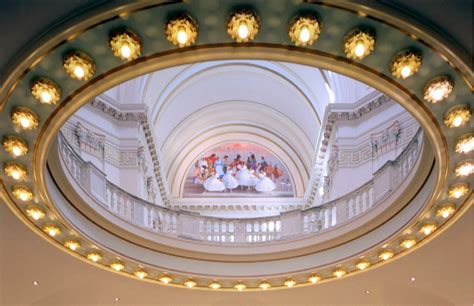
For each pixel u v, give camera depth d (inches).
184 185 943.0
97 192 429.4
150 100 730.8
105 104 597.9
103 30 205.3
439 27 205.0
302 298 477.1
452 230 353.4
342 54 219.9
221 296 472.7
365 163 590.2
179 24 202.4
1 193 298.4
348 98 622.2
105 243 402.0
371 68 226.1
